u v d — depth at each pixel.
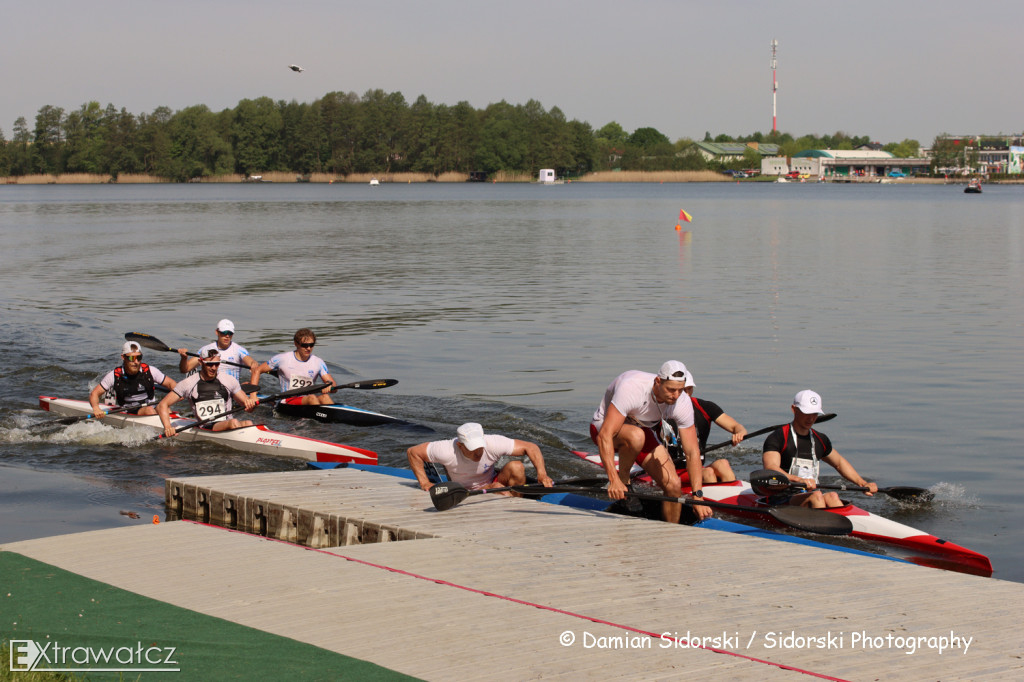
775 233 50.12
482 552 7.26
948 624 5.70
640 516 9.38
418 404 14.65
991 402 14.23
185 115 172.50
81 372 17.61
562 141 184.75
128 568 6.73
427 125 175.62
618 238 47.62
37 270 34.19
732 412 13.92
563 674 4.95
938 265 33.50
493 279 30.27
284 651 5.24
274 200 102.88
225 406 13.38
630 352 18.25
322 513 8.73
